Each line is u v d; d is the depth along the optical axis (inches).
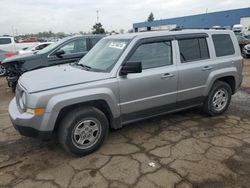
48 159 142.3
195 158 139.4
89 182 120.8
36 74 156.3
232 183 118.0
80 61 183.8
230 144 155.0
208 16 1812.3
